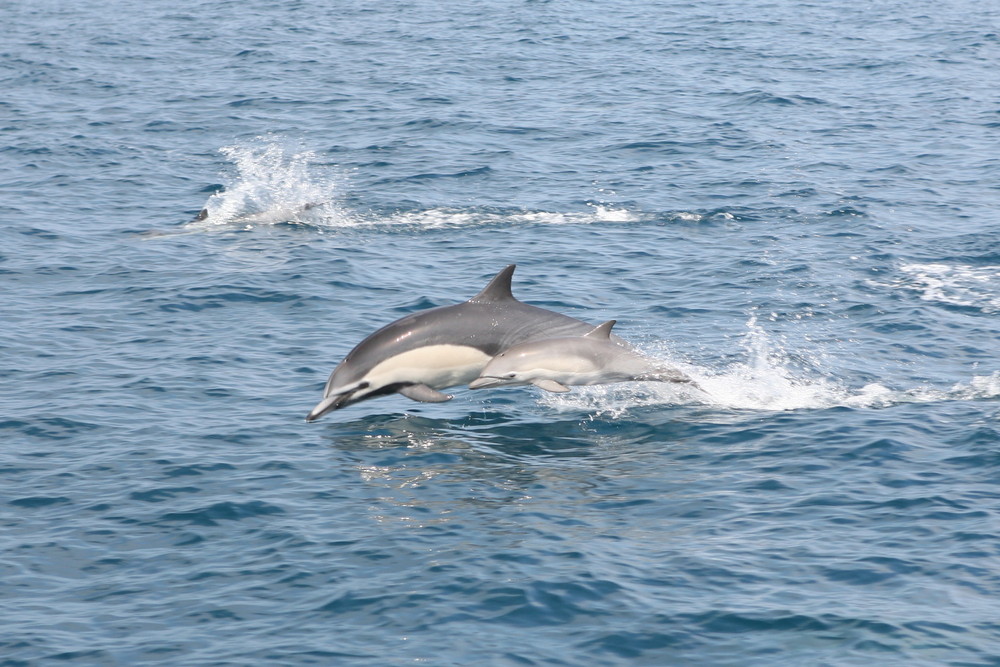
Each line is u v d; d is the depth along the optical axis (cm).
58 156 7194
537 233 5719
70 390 3719
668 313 4562
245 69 10225
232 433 3394
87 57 10644
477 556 2631
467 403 3694
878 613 2369
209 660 2239
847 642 2275
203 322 4441
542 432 3453
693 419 3528
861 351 4125
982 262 5188
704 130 8031
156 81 9675
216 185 6694
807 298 4716
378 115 8488
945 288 4831
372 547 2680
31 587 2519
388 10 13788
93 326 4372
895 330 4334
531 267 5166
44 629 2348
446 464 3200
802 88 9512
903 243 5475
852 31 12512
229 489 3002
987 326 4375
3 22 12575
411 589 2484
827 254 5322
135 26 12438
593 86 9575
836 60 10819
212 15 13288
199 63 10506
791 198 6312
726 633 2317
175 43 11488
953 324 4397
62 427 3403
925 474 3038
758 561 2603
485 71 10200
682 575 2542
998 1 14700
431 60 10688
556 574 2541
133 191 6519
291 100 9012
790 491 2973
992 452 3152
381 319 4506
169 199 6388
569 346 3338
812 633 2308
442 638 2303
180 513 2862
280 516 2850
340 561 2617
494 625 2348
